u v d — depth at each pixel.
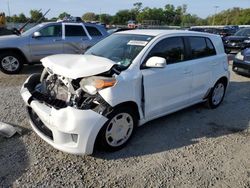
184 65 4.66
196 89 5.07
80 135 3.31
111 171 3.40
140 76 3.88
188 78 4.77
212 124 4.95
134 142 4.12
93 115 3.36
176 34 4.67
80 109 3.36
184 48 4.78
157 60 3.88
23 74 8.73
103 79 3.43
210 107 5.71
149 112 4.18
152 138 4.28
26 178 3.21
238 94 6.95
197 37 5.11
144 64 4.02
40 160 3.56
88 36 9.88
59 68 3.56
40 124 3.85
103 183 3.18
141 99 3.98
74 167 3.45
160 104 4.35
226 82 5.91
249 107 5.96
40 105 3.63
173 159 3.73
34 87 4.29
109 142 3.70
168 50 4.46
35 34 8.82
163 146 4.06
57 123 3.31
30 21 15.00
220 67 5.58
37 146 3.89
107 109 3.45
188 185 3.21
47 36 9.16
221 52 5.68
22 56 8.80
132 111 3.88
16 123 4.61
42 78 4.28
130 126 3.93
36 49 8.94
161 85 4.24
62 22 9.55
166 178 3.32
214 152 3.96
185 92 4.81
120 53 4.23
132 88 3.75
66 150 3.41
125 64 3.94
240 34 15.95
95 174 3.33
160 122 4.91
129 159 3.67
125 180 3.25
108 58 4.18
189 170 3.50
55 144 3.47
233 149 4.08
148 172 3.41
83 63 3.62
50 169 3.39
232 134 4.58
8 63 8.62
